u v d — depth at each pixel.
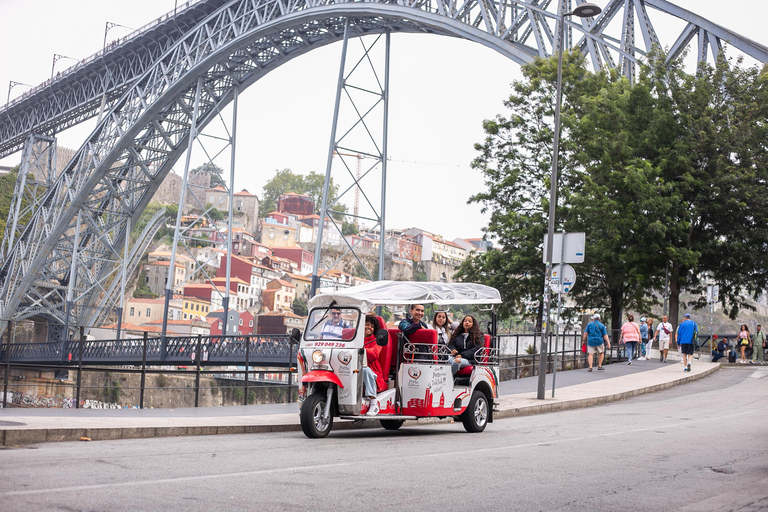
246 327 138.88
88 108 83.31
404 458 9.44
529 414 17.09
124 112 71.94
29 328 89.56
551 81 38.81
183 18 69.19
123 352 59.91
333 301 12.88
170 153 76.00
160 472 7.77
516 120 39.66
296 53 65.81
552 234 19.75
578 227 36.19
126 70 77.31
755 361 34.56
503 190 40.19
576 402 18.59
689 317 27.52
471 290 14.48
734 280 37.16
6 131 97.31
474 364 13.77
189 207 173.88
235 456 9.28
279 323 137.88
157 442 10.66
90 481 7.06
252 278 152.88
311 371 12.32
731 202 33.25
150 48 74.12
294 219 185.88
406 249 182.50
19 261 84.94
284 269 166.88
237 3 63.72
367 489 7.16
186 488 6.90
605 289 39.94
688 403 18.98
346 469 8.38
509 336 27.48
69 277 87.75
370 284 13.60
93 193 79.19
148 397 55.59
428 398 12.69
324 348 12.49
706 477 8.32
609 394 20.12
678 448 10.77
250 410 16.45
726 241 35.06
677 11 37.19
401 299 13.00
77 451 9.22
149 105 68.25
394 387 12.78
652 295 38.84
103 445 10.02
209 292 141.38
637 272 34.12
